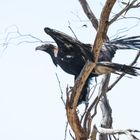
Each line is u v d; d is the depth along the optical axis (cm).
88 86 1368
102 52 1320
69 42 1327
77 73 1388
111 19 1202
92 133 1416
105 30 1190
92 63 1216
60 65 1402
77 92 1237
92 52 1205
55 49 1423
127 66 1238
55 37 1308
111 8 1180
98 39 1194
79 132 1289
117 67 1252
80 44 1262
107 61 1311
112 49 1324
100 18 1189
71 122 1272
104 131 1403
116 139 1447
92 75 1327
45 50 1428
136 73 1234
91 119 1357
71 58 1366
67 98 1241
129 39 1313
